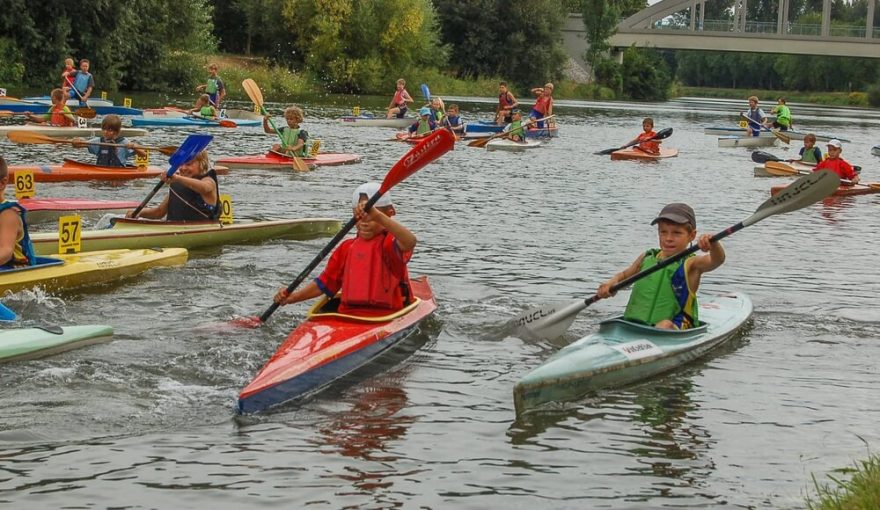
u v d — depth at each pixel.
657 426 5.79
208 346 7.04
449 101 53.25
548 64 70.50
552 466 5.16
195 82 45.59
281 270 9.79
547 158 23.45
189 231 10.59
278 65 53.66
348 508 4.61
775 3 144.25
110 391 6.07
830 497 4.47
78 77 27.69
